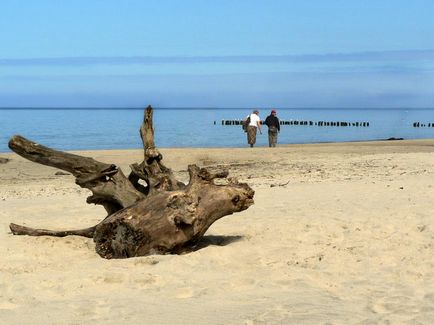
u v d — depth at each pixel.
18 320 5.73
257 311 5.87
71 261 8.15
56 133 50.59
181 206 8.27
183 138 45.03
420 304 6.04
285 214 11.15
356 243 8.71
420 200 12.41
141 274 7.15
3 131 53.72
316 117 124.62
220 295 6.45
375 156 23.48
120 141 40.75
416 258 7.80
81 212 12.52
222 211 8.53
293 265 7.63
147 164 9.16
